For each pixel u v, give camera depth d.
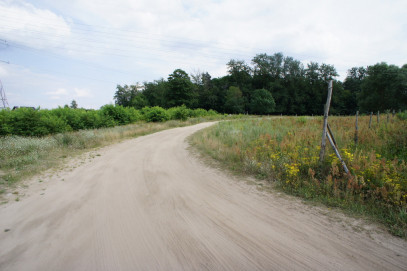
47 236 3.37
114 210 4.29
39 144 10.34
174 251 2.95
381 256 2.74
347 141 8.41
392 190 4.29
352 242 3.05
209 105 73.50
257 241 3.14
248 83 80.94
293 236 3.25
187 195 5.07
